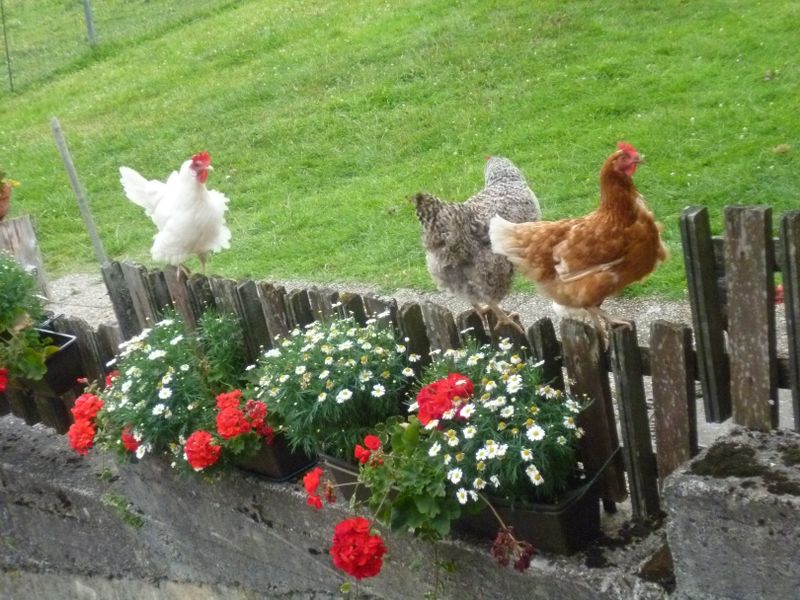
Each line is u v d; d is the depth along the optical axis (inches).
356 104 341.1
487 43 354.0
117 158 359.6
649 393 164.7
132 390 161.0
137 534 176.4
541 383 141.6
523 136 281.4
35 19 648.4
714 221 209.8
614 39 331.3
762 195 214.5
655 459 141.8
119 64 491.2
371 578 152.9
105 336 178.4
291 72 388.8
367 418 147.8
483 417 135.6
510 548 136.3
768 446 130.0
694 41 313.7
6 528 193.0
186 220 193.5
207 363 160.6
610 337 139.7
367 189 280.1
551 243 148.8
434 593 147.1
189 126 367.9
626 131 263.3
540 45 340.2
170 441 160.6
